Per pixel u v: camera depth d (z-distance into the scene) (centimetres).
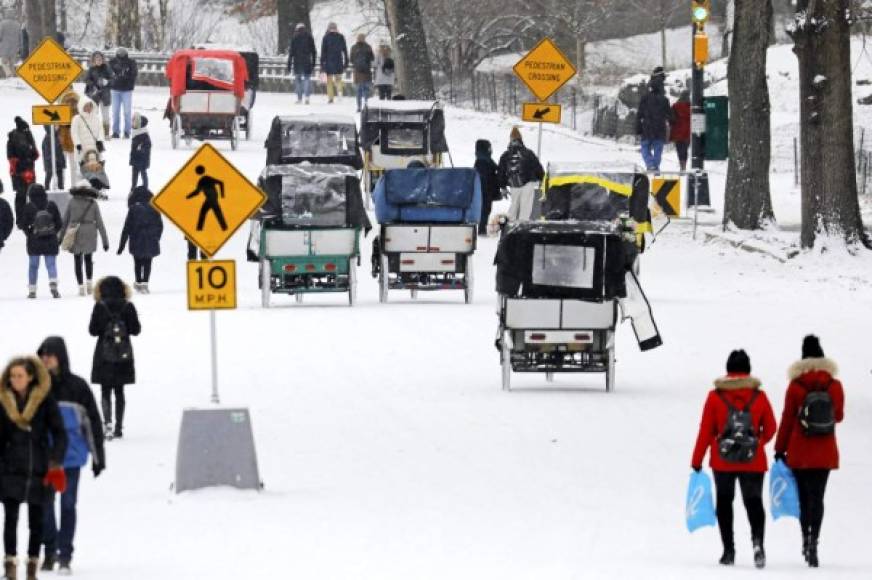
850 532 3981
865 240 9638
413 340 6831
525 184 10119
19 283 8575
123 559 3472
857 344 6894
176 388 5703
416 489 4306
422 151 11262
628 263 5844
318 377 5959
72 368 5975
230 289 4406
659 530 3903
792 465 3681
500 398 5672
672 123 12319
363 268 9506
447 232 7988
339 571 3344
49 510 3381
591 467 4619
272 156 10700
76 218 8006
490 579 3281
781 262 9506
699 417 5359
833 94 9550
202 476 4222
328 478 4431
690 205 11562
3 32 18075
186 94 13162
